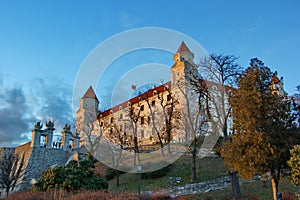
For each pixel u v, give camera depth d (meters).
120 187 12.44
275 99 7.83
